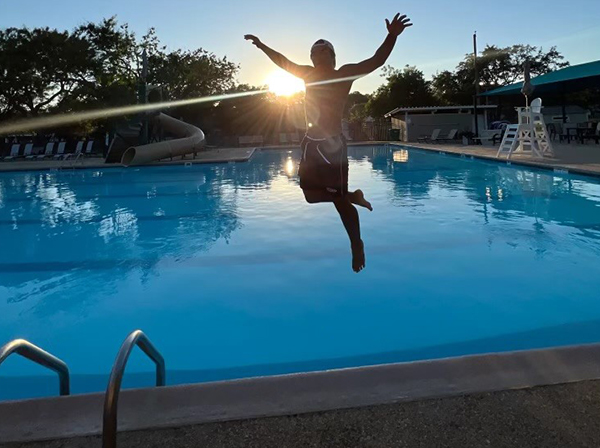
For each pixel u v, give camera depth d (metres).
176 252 8.05
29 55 29.95
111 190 15.05
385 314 5.40
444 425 2.34
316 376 2.72
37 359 2.48
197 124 38.06
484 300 5.63
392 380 2.67
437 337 4.86
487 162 18.08
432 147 24.91
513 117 32.84
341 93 2.72
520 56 49.19
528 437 2.25
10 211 11.99
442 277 6.39
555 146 20.80
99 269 7.32
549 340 4.71
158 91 23.70
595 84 23.75
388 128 35.34
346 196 2.82
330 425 2.37
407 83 44.41
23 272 7.27
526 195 11.59
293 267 7.05
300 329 5.15
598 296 5.61
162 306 5.88
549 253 7.20
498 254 7.25
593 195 11.23
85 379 4.40
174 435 2.33
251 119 37.78
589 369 2.72
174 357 4.69
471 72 46.84
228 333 5.12
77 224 10.45
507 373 2.71
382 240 8.23
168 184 16.06
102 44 32.38
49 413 2.49
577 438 2.22
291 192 13.80
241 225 9.82
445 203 11.12
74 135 31.53
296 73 2.77
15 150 26.42
